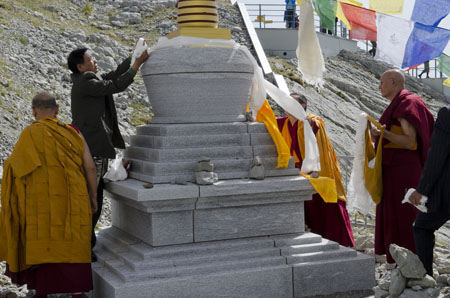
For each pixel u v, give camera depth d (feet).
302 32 17.30
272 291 15.44
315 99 59.26
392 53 16.11
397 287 13.65
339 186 20.70
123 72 18.11
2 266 19.19
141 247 15.65
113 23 65.41
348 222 20.57
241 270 15.24
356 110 62.13
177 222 15.53
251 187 15.92
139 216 16.28
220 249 15.65
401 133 17.61
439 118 13.88
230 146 16.72
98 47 54.60
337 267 16.15
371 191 18.08
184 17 16.97
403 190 17.66
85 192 14.61
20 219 14.48
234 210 16.15
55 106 15.15
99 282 15.24
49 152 14.34
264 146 17.15
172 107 16.67
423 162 17.58
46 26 57.62
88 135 16.81
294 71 67.41
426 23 15.78
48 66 47.75
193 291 14.66
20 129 36.09
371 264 16.53
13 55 47.26
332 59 79.41
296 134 20.40
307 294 15.83
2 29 51.96
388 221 18.07
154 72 16.56
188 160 16.14
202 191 15.31
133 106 46.42
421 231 14.97
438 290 13.61
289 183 16.47
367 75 77.10
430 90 84.64
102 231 18.93
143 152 17.11
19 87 41.91
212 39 16.71
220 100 16.76
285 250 16.12
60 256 14.15
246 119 18.84
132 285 14.15
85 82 16.67
